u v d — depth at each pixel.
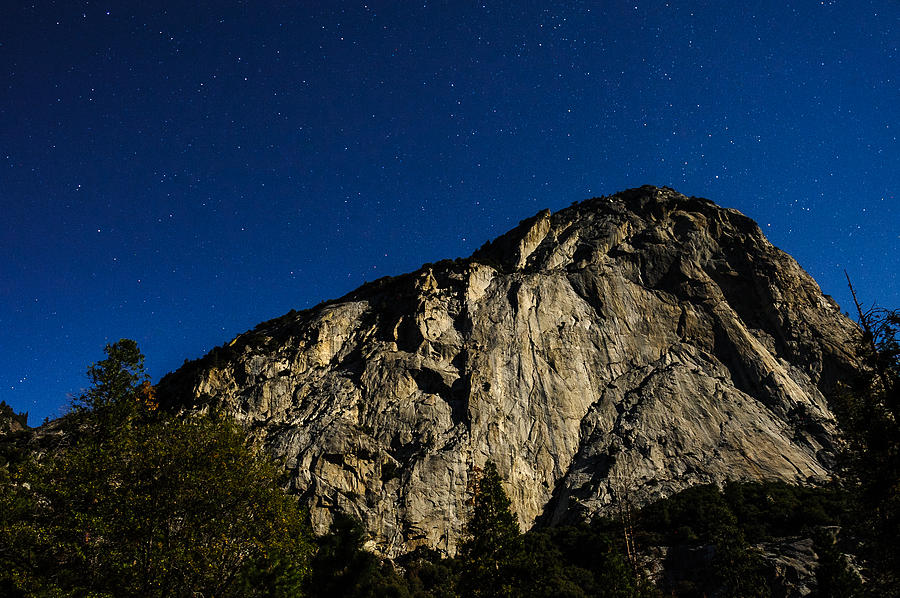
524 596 38.88
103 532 27.95
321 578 42.41
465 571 40.03
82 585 27.95
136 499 28.78
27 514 30.64
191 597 28.88
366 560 44.00
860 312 24.98
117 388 36.97
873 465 24.27
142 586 27.50
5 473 37.84
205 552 29.12
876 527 24.38
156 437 30.47
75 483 29.72
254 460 33.12
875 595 25.38
